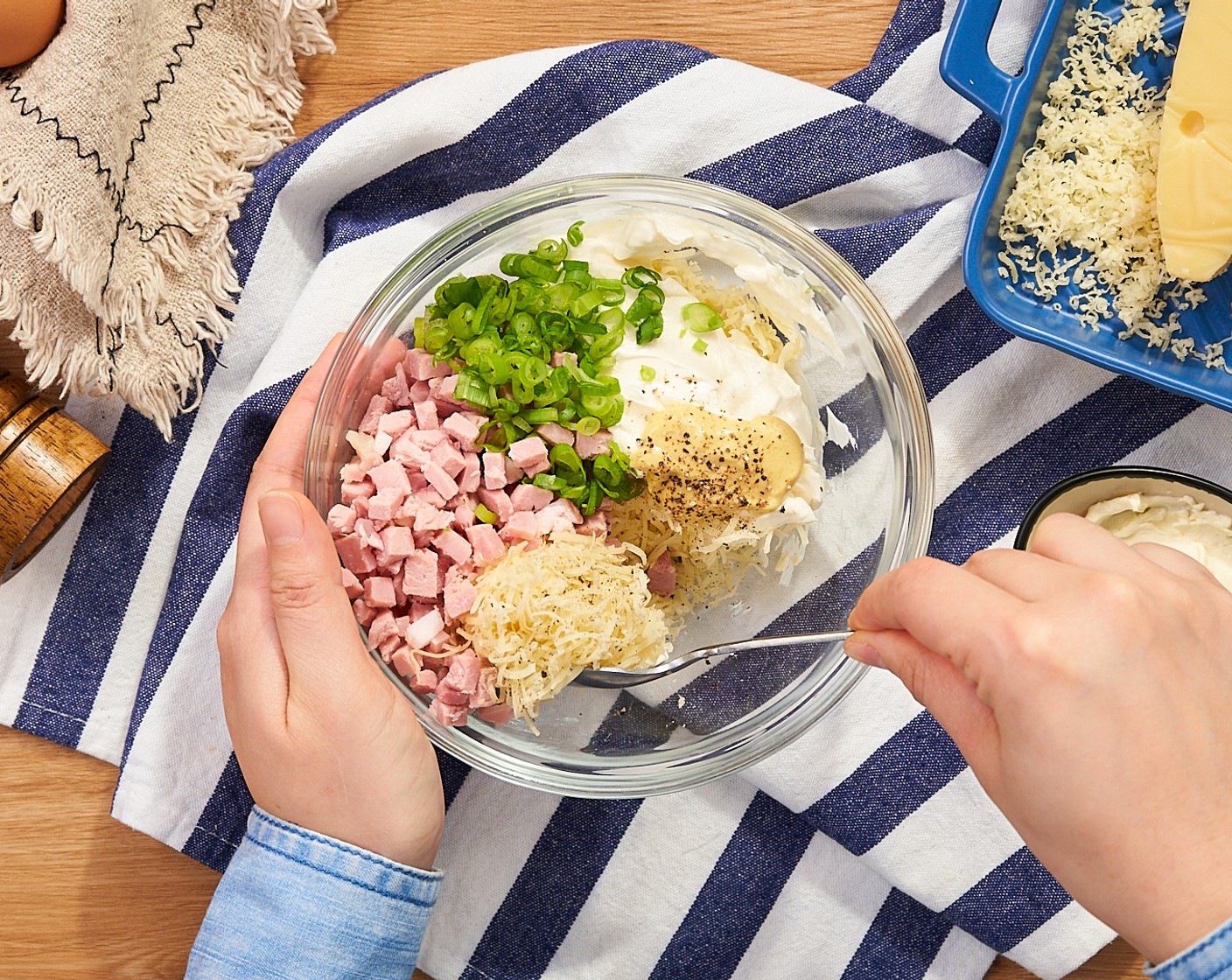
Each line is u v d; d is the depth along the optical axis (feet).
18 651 2.26
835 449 2.15
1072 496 2.10
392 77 2.24
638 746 2.15
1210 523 2.10
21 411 2.15
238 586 2.03
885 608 1.72
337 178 2.22
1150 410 2.21
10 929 2.27
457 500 2.03
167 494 2.26
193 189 2.20
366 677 1.96
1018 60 2.19
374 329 2.12
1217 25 2.05
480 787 2.26
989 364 2.22
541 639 1.99
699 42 2.23
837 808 2.22
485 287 2.05
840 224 2.27
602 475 2.03
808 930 2.27
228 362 2.26
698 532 2.05
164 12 2.16
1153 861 1.63
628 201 2.12
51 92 2.07
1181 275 2.09
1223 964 1.61
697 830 2.26
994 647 1.64
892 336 2.10
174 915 2.28
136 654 2.27
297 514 1.90
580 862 2.26
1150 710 1.62
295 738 1.96
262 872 1.98
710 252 2.10
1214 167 2.06
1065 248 2.18
